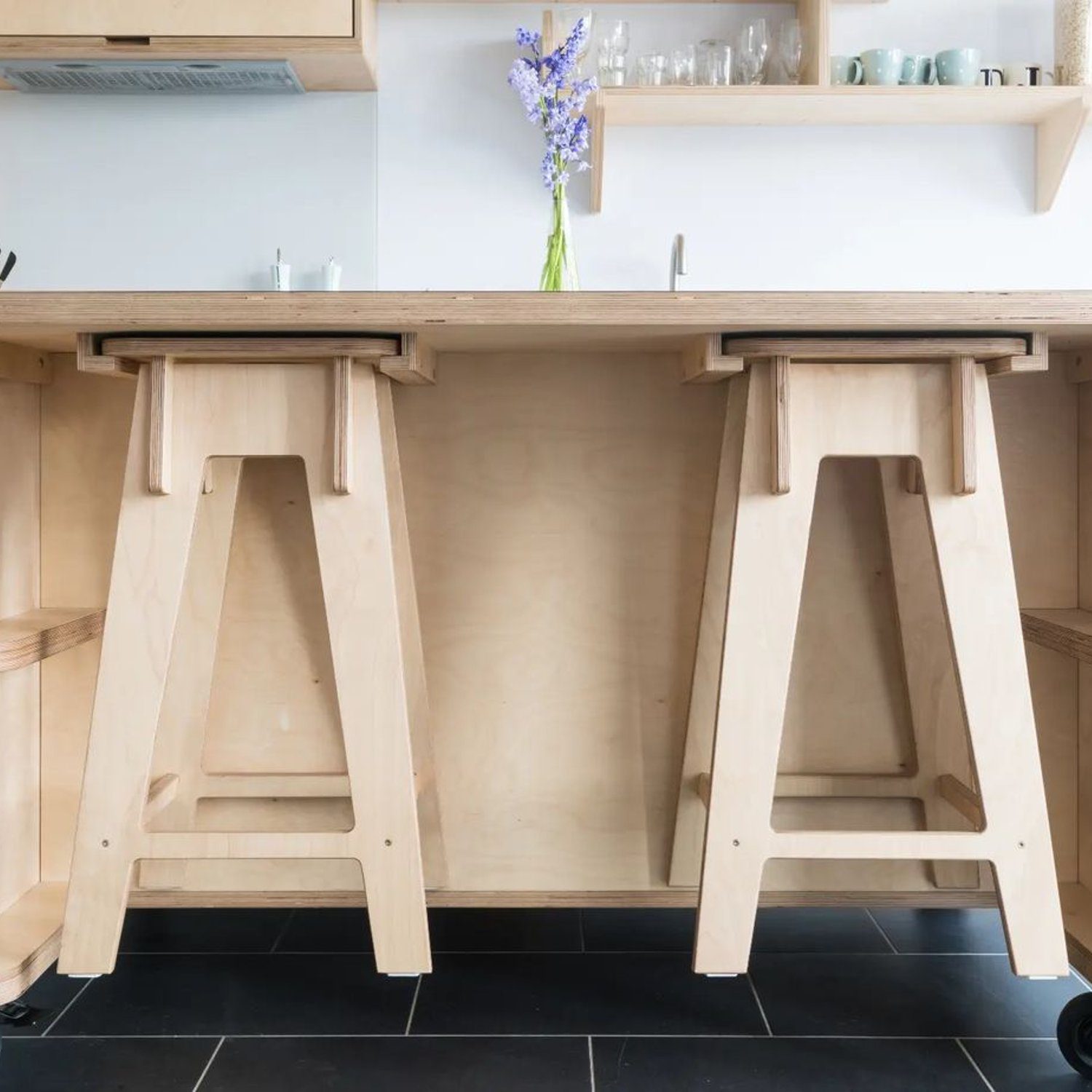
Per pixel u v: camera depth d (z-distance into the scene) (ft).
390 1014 5.55
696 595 6.11
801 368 4.96
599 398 6.07
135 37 9.42
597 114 9.81
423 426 6.07
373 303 4.48
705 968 4.96
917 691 6.06
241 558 6.11
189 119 10.51
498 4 10.46
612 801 6.16
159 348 4.82
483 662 6.13
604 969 6.06
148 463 4.94
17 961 5.19
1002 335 4.84
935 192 10.50
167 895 6.09
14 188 10.54
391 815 4.96
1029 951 4.93
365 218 10.53
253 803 6.08
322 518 4.97
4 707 5.82
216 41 9.39
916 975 5.99
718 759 4.95
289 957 6.22
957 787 5.86
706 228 10.50
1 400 5.72
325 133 10.50
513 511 6.10
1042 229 10.54
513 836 6.16
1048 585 6.16
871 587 6.16
